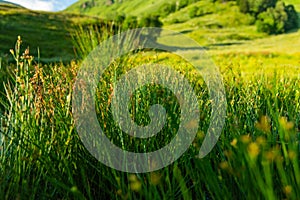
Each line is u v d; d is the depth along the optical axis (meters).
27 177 1.71
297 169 1.14
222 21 64.56
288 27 60.84
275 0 64.06
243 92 2.57
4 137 1.93
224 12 67.19
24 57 2.11
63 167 1.79
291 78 2.86
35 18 41.97
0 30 34.59
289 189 1.08
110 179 1.61
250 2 64.38
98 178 1.85
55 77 2.46
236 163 1.34
